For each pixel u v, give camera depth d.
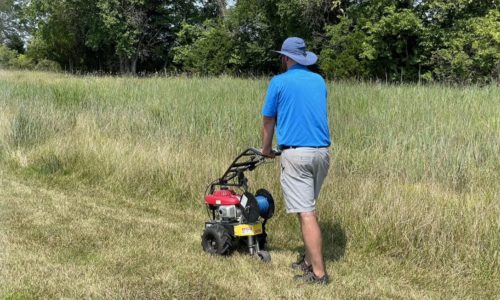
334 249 5.48
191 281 4.56
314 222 4.53
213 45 34.19
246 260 5.06
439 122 9.08
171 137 8.80
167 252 5.25
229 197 5.19
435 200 5.57
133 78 20.38
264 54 33.25
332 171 6.83
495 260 4.77
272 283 4.56
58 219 6.25
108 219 6.36
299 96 4.43
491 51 22.08
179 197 7.29
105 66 45.75
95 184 8.04
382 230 5.41
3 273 4.62
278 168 6.85
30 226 5.94
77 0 40.41
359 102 11.92
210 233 5.21
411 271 4.94
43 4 42.09
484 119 9.76
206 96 13.07
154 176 7.68
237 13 33.03
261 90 14.57
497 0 23.92
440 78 23.59
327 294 4.37
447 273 4.84
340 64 25.91
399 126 8.95
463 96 12.26
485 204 5.45
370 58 25.06
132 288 4.42
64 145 8.90
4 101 11.95
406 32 24.52
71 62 46.00
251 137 8.61
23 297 4.24
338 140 8.56
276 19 32.16
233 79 20.98
